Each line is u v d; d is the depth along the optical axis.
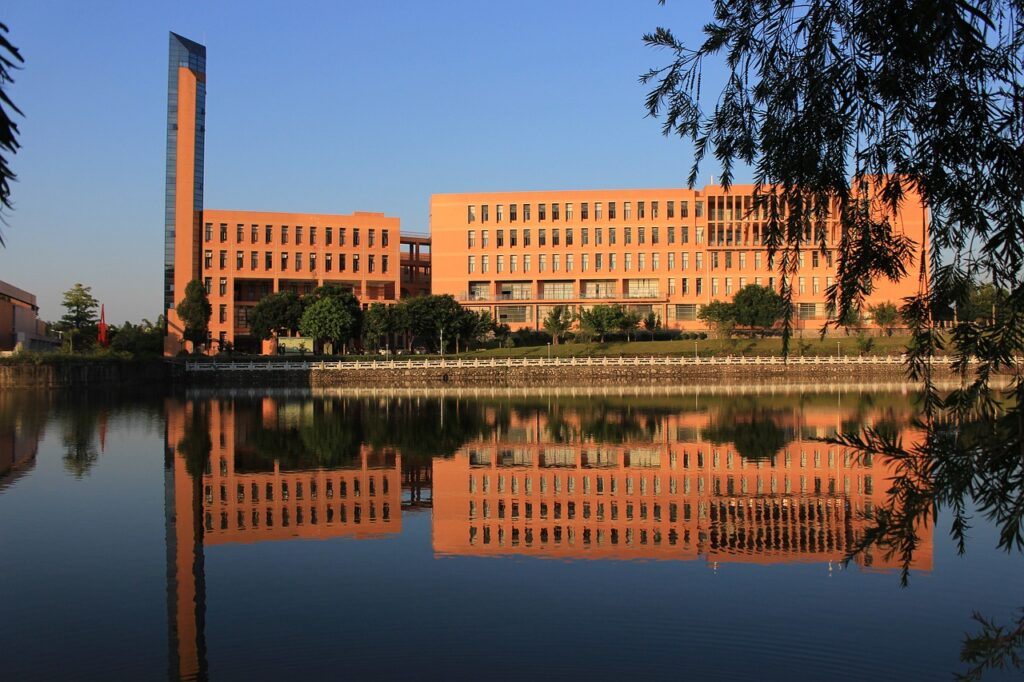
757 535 21.00
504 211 124.12
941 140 4.71
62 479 29.33
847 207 5.38
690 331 118.38
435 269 124.56
